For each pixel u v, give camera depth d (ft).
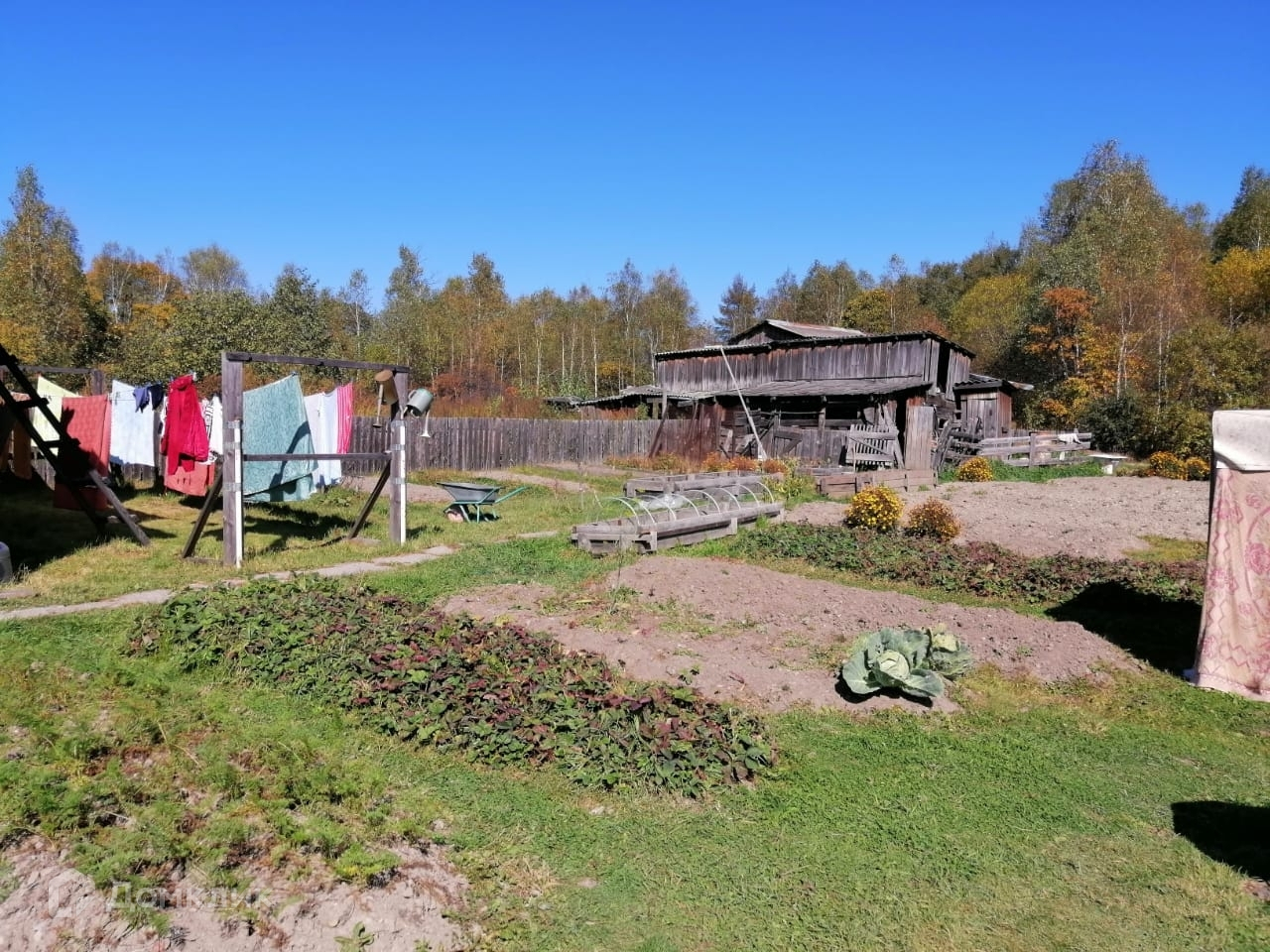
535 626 24.86
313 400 40.42
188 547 31.86
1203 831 15.53
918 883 13.35
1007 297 192.95
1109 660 24.82
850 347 101.19
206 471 43.45
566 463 89.71
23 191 137.18
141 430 50.06
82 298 148.77
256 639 21.20
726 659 22.21
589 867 13.29
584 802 15.23
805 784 16.42
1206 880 13.76
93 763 14.30
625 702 17.54
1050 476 87.25
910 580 33.83
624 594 28.71
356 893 11.50
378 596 25.63
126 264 226.38
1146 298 132.46
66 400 37.58
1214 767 18.58
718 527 41.55
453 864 12.89
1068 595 31.76
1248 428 21.98
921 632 22.45
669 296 222.69
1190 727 20.80
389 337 144.15
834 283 252.01
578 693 18.31
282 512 46.24
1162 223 159.53
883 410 87.40
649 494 51.65
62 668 19.69
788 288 276.62
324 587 26.14
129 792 13.17
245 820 12.69
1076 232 160.25
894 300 220.02
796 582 30.68
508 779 15.84
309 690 19.20
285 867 11.82
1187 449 101.45
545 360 180.04
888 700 20.86
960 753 18.35
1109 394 132.36
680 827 14.57
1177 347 117.80
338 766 15.33
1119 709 21.76
